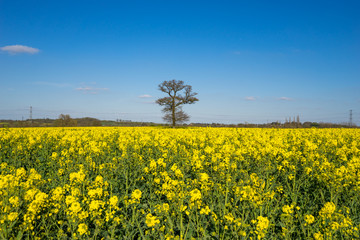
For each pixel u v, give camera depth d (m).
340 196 6.34
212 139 15.71
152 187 6.96
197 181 6.21
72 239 4.30
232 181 6.88
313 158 9.27
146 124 67.81
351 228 4.25
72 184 6.45
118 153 11.90
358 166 7.79
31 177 6.27
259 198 5.04
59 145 14.16
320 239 3.94
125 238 4.52
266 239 4.38
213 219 4.68
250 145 11.65
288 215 4.50
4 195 4.79
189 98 60.78
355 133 21.89
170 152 11.20
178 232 4.85
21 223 4.49
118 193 6.50
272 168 8.37
